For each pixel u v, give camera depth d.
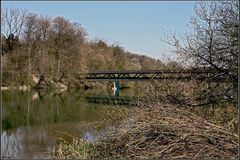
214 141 6.86
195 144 6.98
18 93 38.97
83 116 21.12
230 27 9.33
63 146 9.88
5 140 15.75
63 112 24.59
